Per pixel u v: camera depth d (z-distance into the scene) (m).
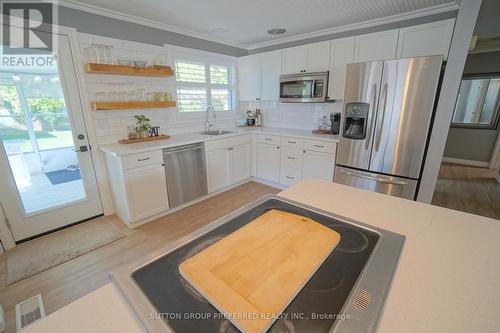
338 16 2.75
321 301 0.54
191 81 3.48
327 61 3.07
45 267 1.99
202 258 0.69
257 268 0.65
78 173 2.60
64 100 2.38
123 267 0.66
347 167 2.83
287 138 3.37
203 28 3.17
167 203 2.82
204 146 3.10
